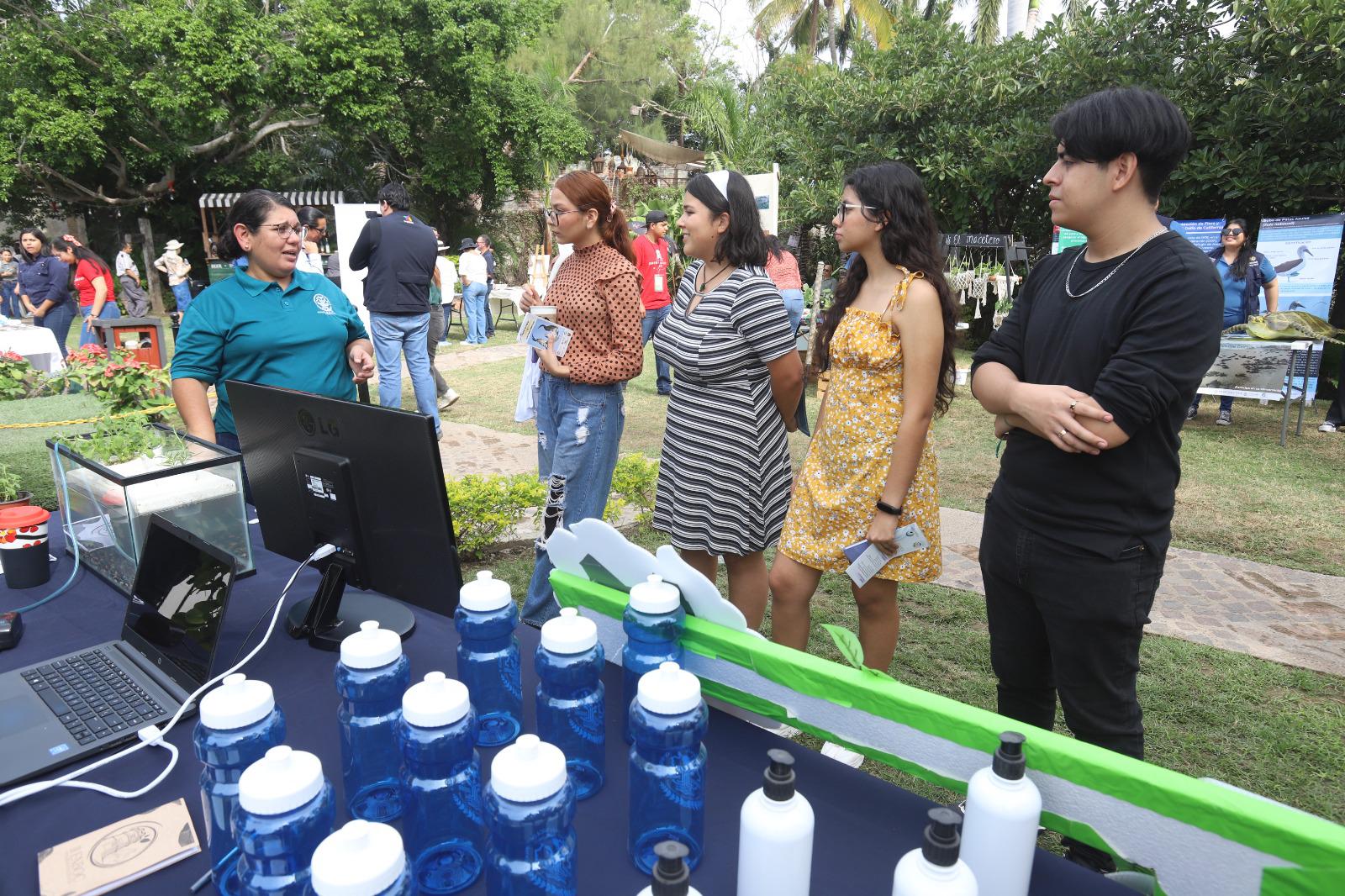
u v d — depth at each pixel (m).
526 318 2.72
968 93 10.16
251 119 19.83
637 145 21.31
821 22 28.31
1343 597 3.55
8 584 1.91
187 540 1.49
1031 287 1.80
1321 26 6.88
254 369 2.53
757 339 2.38
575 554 1.47
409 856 0.98
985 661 3.03
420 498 1.39
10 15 16.89
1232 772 2.40
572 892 0.88
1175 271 1.44
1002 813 0.89
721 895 0.96
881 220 2.08
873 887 0.98
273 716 0.99
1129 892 0.97
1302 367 6.90
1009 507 1.73
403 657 1.12
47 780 1.20
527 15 20.19
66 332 8.66
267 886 0.80
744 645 1.23
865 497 2.19
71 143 17.00
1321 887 0.80
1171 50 8.41
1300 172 7.21
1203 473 5.36
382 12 18.33
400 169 22.86
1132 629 1.61
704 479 2.51
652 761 0.96
